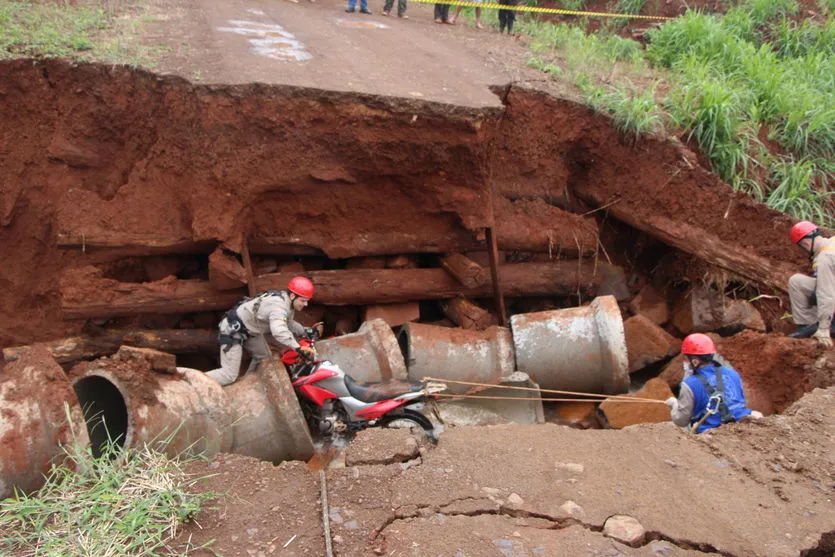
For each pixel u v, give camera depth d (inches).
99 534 142.0
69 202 284.7
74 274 280.7
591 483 167.3
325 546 143.2
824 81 435.8
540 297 362.0
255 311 254.4
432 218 321.7
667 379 305.6
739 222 329.7
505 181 353.1
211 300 295.0
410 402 253.0
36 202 303.1
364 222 314.3
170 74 281.0
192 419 196.9
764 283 321.4
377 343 280.7
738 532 154.1
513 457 176.1
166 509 148.8
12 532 144.9
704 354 213.9
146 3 407.8
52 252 303.9
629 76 415.2
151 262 305.0
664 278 361.7
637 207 351.6
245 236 295.6
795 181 355.9
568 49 436.5
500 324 335.3
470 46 421.1
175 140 284.8
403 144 293.4
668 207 343.6
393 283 319.0
